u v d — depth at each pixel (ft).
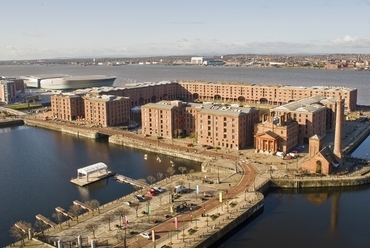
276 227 530.27
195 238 472.44
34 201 625.82
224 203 571.28
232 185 643.04
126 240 469.16
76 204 600.39
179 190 616.80
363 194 643.04
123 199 596.29
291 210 584.81
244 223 540.52
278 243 487.20
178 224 509.35
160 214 539.70
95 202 571.69
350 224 534.78
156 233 486.38
